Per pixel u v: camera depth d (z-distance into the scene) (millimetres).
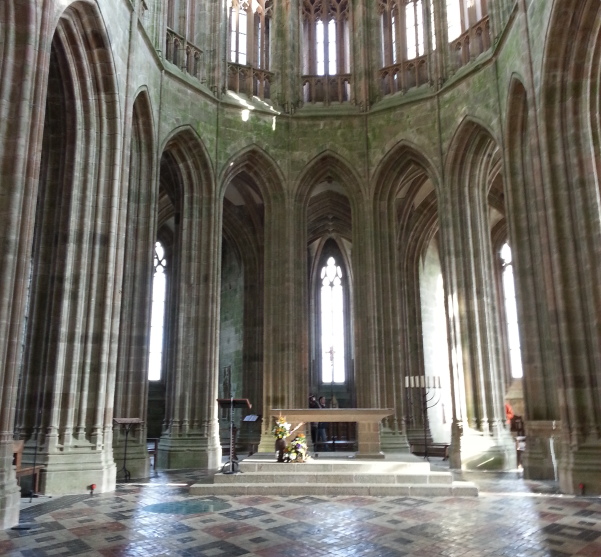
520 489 15164
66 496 14258
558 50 16547
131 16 19016
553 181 16656
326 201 32969
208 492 14352
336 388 36219
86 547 9062
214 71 24547
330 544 9164
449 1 25109
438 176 23281
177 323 22391
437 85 23828
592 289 15547
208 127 23828
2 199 11805
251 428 30062
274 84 26234
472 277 22312
